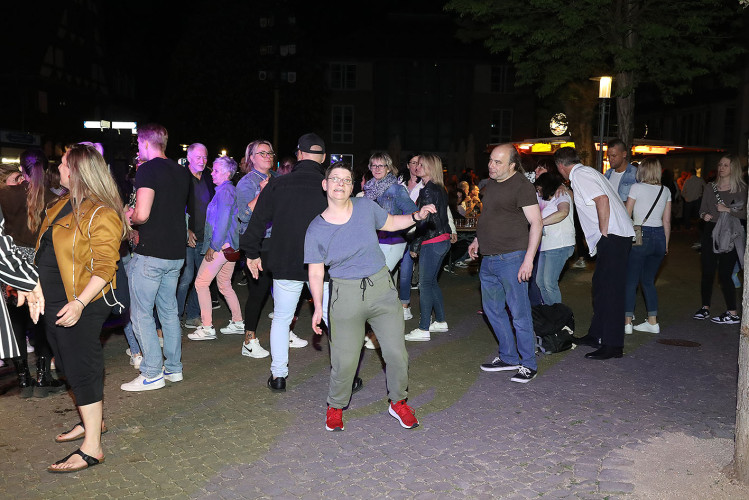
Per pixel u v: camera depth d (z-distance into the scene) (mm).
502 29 16406
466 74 43469
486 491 3844
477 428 4793
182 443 4527
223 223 6840
